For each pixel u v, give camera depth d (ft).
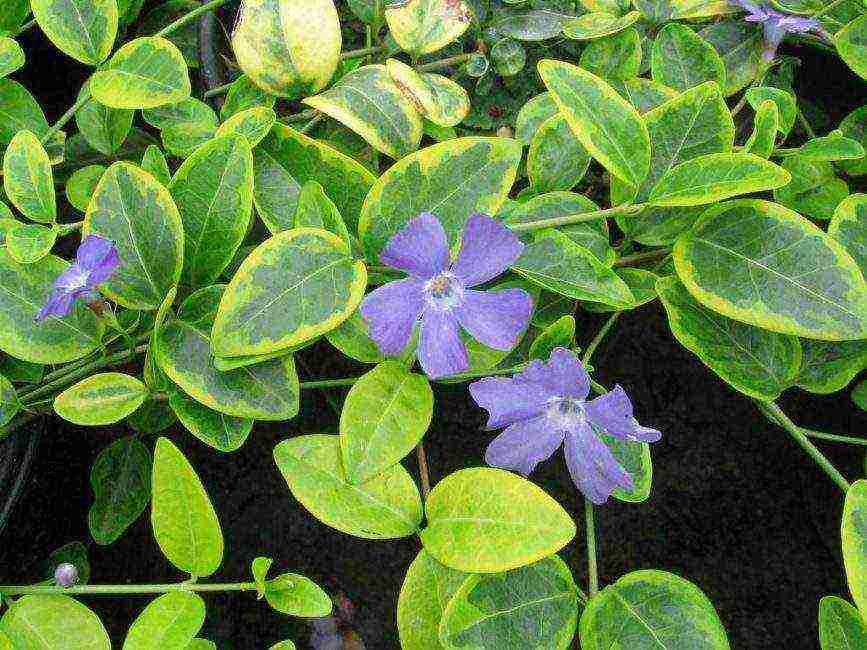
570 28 0.58
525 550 0.42
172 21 0.70
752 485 0.70
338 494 0.44
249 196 0.46
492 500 0.44
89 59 0.53
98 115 0.57
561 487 0.69
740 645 0.66
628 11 0.59
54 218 0.49
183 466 0.42
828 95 0.71
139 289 0.46
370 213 0.45
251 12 0.51
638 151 0.48
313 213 0.46
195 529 0.43
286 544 0.69
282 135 0.49
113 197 0.46
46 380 0.51
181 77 0.52
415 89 0.52
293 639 0.66
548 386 0.42
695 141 0.51
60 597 0.44
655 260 0.56
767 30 0.59
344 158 0.49
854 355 0.52
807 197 0.59
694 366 0.73
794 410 0.71
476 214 0.39
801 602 0.67
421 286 0.41
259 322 0.42
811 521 0.69
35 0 0.52
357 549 0.68
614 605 0.45
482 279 0.41
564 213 0.52
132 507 0.56
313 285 0.43
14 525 0.59
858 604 0.41
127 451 0.56
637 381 0.72
